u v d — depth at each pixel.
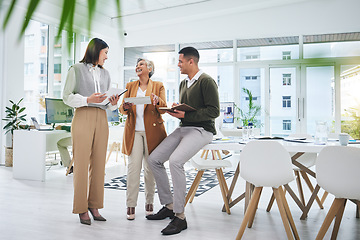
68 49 0.29
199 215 2.92
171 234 2.40
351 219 2.82
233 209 3.13
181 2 7.34
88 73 2.61
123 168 5.62
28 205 3.22
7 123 5.93
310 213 2.99
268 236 2.39
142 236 2.37
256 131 6.80
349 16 6.64
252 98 7.71
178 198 2.46
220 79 7.99
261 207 3.20
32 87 6.53
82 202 2.59
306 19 6.93
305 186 4.13
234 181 3.06
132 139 2.75
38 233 2.43
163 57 8.56
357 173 1.89
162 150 2.67
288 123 7.43
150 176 2.86
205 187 4.14
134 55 9.00
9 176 4.81
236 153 7.66
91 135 2.57
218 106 2.62
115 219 2.78
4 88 5.90
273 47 7.55
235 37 7.66
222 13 7.42
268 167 2.19
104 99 2.43
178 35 8.12
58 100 4.92
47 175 4.91
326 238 2.34
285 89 7.45
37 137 4.50
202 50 8.16
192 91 2.71
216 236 2.38
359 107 6.60
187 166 5.92
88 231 2.48
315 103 7.16
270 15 7.20
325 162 2.00
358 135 6.67
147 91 2.84
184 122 2.73
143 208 3.13
